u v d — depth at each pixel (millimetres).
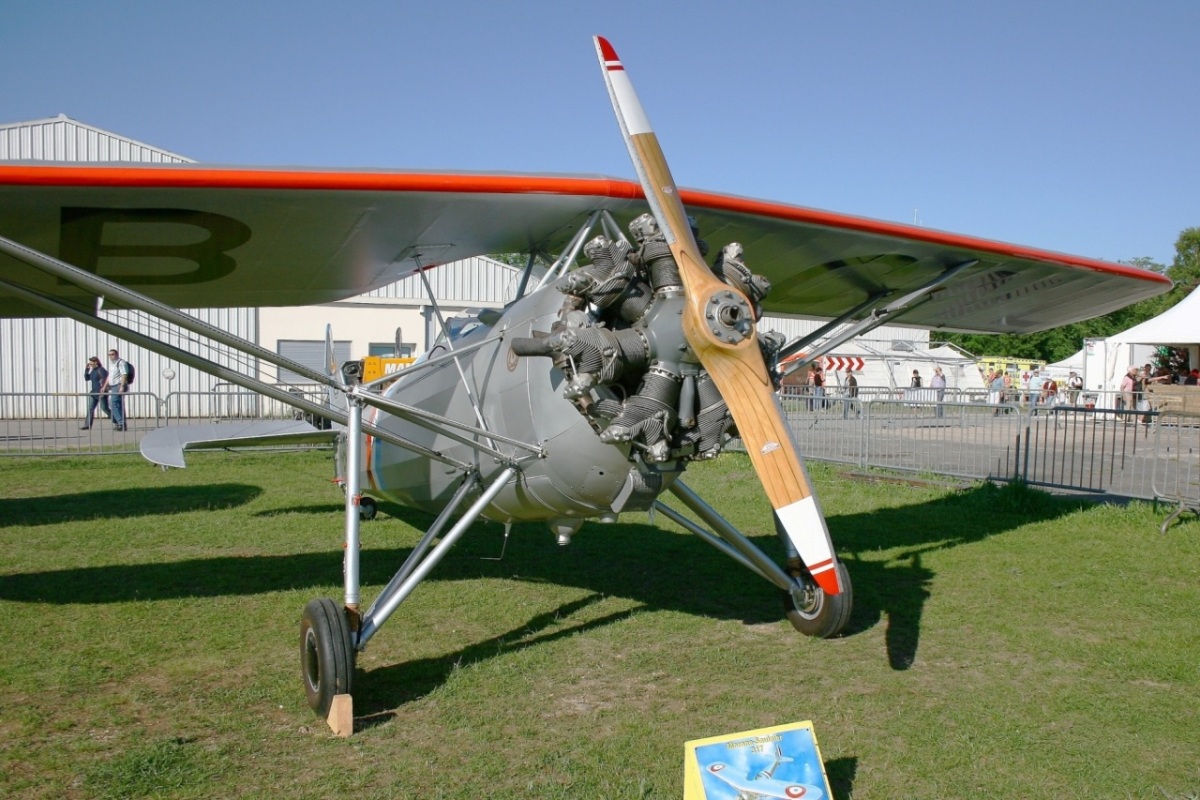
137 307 3824
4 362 22406
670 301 3764
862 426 11711
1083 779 3215
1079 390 17984
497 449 4535
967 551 7109
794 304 7066
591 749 3451
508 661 4512
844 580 4805
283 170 3824
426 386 5480
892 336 33375
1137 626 5141
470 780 3182
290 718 3787
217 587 6004
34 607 5480
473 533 7961
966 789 3141
